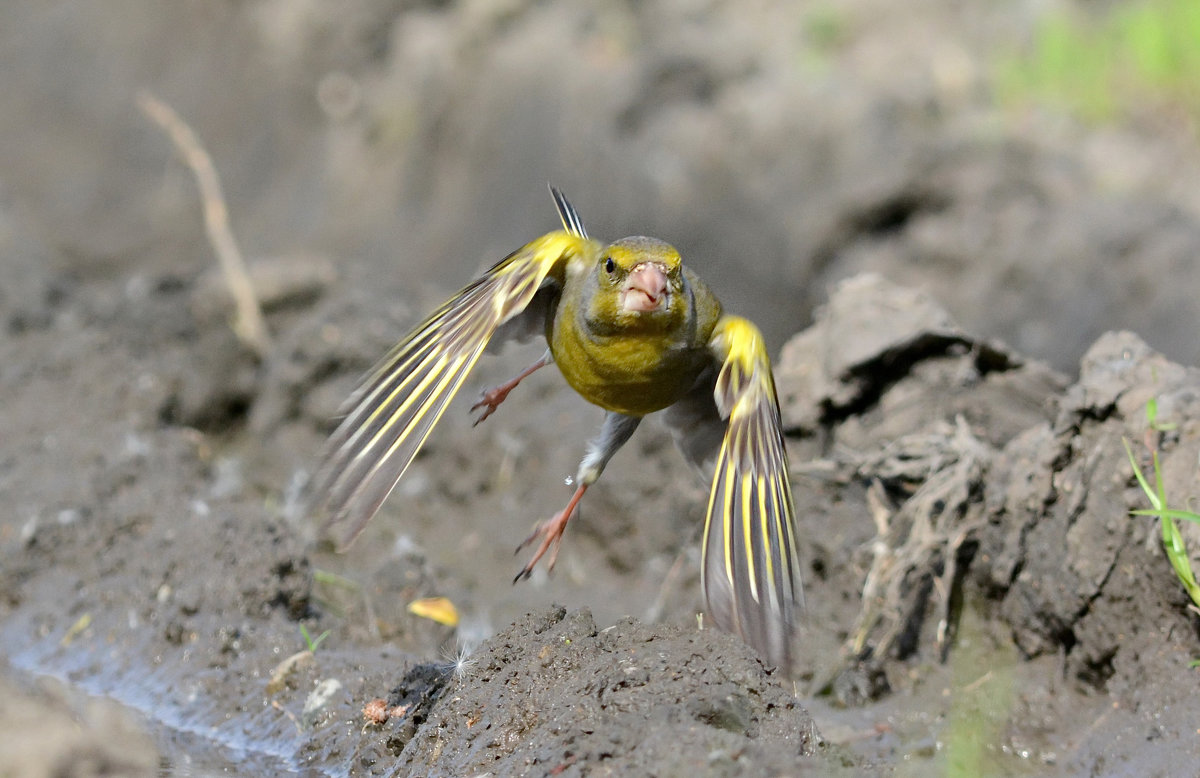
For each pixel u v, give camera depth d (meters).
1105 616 8.75
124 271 23.66
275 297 14.91
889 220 18.88
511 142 21.91
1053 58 20.14
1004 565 9.42
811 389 11.55
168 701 9.48
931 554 9.70
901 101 19.58
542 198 21.27
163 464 12.94
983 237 18.52
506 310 6.69
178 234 24.30
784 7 21.36
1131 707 8.41
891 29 20.83
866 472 10.39
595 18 22.30
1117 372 9.33
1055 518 9.25
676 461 12.40
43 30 27.38
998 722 8.77
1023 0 20.97
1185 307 17.84
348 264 16.05
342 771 8.27
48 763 8.62
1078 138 19.33
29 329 15.23
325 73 24.59
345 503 6.36
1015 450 9.77
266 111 24.94
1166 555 8.48
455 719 7.47
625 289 6.84
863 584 10.12
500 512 12.90
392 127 23.45
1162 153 19.27
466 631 10.69
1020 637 9.35
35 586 11.16
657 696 6.59
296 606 10.51
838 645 9.91
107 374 14.17
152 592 10.66
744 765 5.91
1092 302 18.06
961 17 21.00
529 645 7.53
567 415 13.40
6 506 11.93
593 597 11.66
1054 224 18.39
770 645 6.48
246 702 9.28
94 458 12.71
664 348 7.03
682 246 19.94
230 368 14.44
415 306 15.16
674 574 11.46
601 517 12.41
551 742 6.57
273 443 13.91
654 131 20.41
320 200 23.84
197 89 25.84
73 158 25.52
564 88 21.36
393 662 9.43
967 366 11.22
